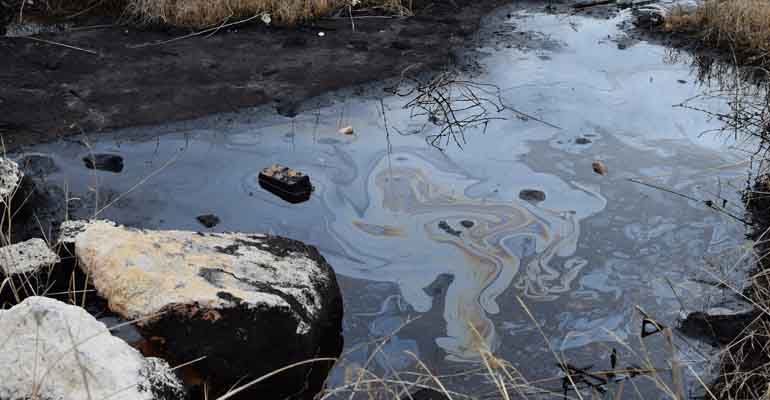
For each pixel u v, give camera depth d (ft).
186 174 14.69
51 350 8.76
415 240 12.96
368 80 18.58
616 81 18.98
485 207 13.88
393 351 10.70
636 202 14.10
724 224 13.50
